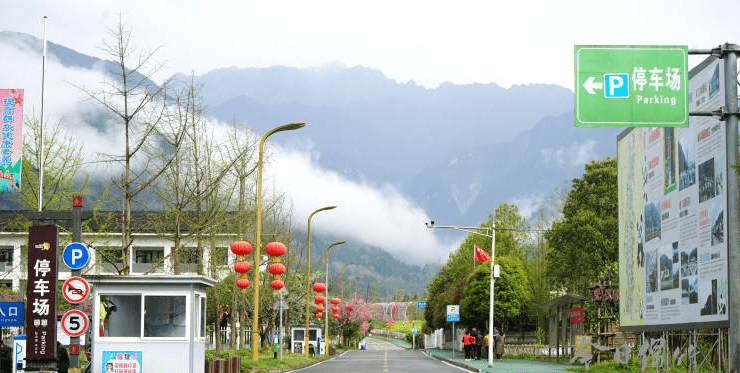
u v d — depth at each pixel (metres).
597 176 62.03
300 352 65.44
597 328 46.91
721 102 27.48
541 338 62.22
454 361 48.12
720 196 27.34
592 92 16.61
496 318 61.81
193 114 28.91
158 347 20.16
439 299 88.12
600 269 58.34
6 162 27.47
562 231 60.53
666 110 16.55
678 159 31.89
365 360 54.06
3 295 39.91
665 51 16.67
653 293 34.97
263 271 48.00
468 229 41.03
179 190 28.39
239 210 34.59
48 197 31.58
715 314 27.72
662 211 33.84
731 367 15.66
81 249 18.20
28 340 18.02
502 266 62.47
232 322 40.31
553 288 64.31
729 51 16.47
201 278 20.42
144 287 20.20
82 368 22.11
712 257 28.11
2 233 56.28
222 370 24.69
